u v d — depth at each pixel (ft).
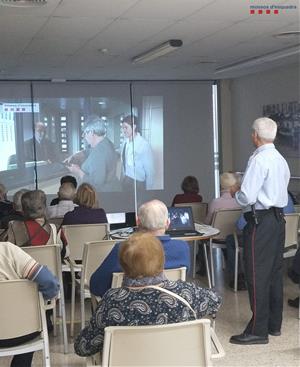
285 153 28.22
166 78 32.24
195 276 19.85
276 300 13.16
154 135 33.42
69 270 14.49
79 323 14.76
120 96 32.91
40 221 12.51
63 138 32.42
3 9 14.82
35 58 23.70
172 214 14.66
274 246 12.48
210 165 34.04
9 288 8.73
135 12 15.44
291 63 26.91
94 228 14.89
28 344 9.11
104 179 33.04
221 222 17.79
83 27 17.40
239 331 13.75
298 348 12.46
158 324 6.78
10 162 31.83
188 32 18.60
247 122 32.12
